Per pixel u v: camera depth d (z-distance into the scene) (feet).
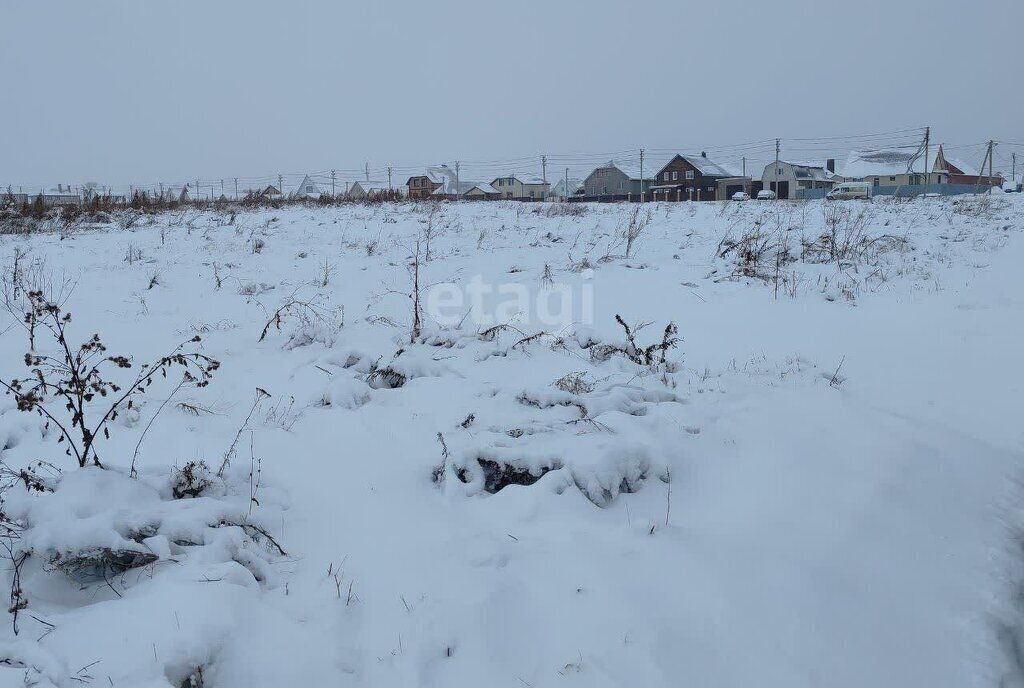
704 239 58.54
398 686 10.85
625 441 17.46
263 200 91.97
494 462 16.84
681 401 21.29
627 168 257.14
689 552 14.29
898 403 23.84
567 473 16.20
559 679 11.14
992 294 39.63
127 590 11.89
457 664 11.30
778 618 12.75
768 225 63.87
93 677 9.85
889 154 236.43
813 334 32.89
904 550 15.19
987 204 74.69
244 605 11.65
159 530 12.92
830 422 20.45
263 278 42.52
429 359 23.73
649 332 33.01
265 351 26.43
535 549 14.12
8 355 26.22
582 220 71.15
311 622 11.89
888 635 12.76
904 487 17.44
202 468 15.20
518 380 22.98
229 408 20.59
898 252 50.96
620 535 14.73
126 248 48.85
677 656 11.66
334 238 57.57
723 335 32.50
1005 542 15.88
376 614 12.16
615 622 12.19
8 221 57.16
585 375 23.41
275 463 16.84
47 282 38.17
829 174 260.62
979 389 25.48
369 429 18.76
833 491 16.94
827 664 11.92
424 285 41.73
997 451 20.11
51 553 11.84
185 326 31.22
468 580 13.03
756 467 17.81
